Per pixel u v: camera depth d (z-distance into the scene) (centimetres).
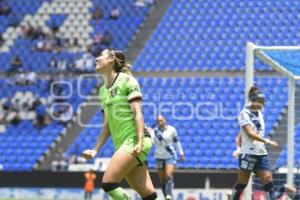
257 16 8375
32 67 8169
